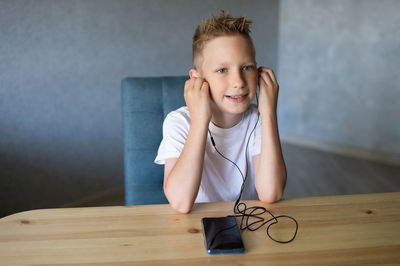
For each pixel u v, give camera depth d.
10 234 0.78
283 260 0.70
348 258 0.70
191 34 2.67
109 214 0.87
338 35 3.07
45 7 1.96
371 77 2.97
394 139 2.95
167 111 1.31
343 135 3.22
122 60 2.33
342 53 3.08
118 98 2.36
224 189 1.17
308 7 3.19
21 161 2.02
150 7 2.40
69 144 2.19
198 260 0.70
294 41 3.35
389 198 0.94
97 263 0.69
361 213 0.87
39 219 0.84
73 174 2.24
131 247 0.74
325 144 3.32
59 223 0.83
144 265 0.69
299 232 0.79
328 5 3.07
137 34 2.37
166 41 2.53
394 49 2.81
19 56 1.92
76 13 2.08
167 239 0.77
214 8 2.80
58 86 2.09
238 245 0.73
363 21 2.91
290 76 3.45
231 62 1.01
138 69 2.43
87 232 0.79
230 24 1.01
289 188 2.61
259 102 1.09
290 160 3.11
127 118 1.30
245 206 0.91
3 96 1.90
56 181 2.18
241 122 1.17
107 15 2.21
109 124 2.36
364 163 3.00
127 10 2.29
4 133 1.93
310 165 3.00
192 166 0.96
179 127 1.13
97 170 2.36
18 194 2.03
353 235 0.78
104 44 2.23
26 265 0.68
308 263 0.69
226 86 1.02
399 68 2.82
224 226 0.80
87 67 2.18
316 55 3.24
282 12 3.36
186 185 0.94
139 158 1.30
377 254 0.71
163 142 1.16
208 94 1.01
